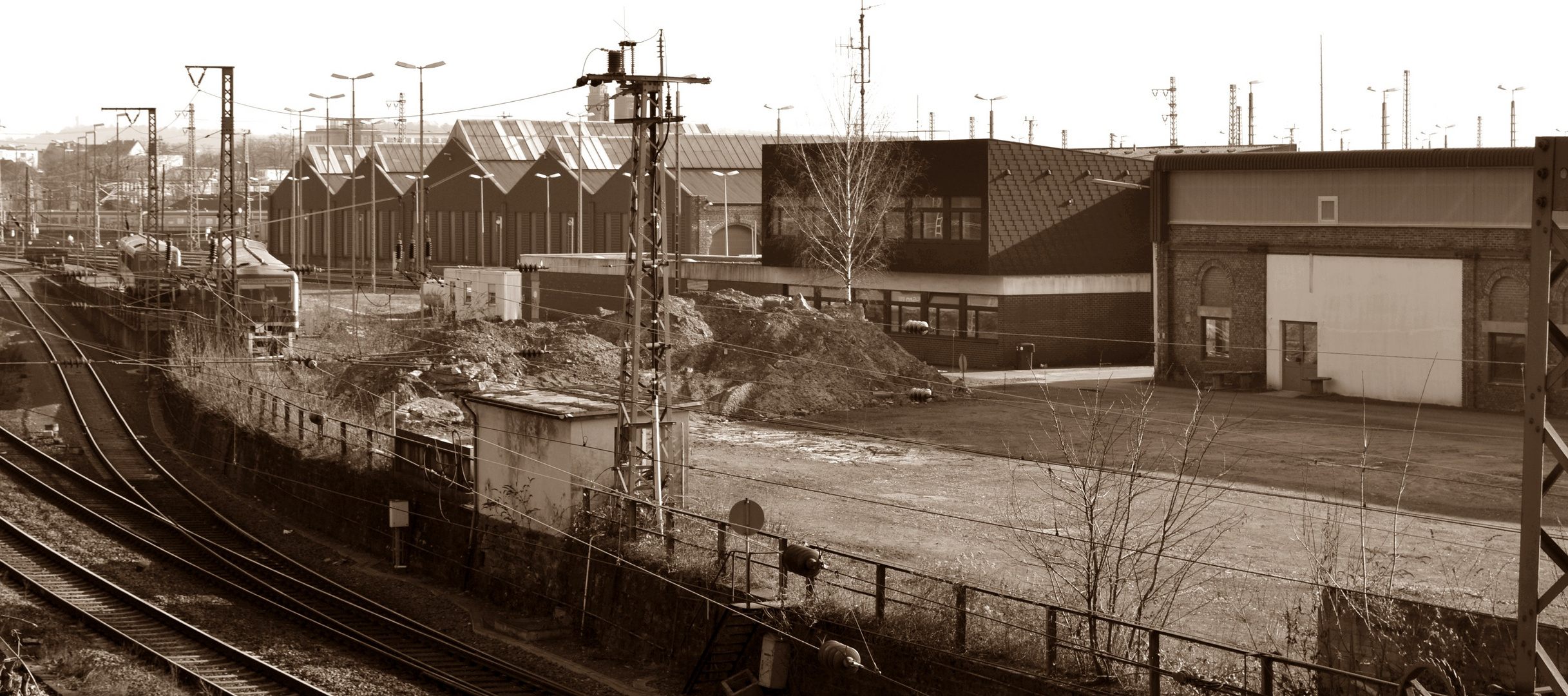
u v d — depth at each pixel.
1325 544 22.34
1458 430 39.84
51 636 25.42
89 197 171.62
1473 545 26.59
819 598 23.44
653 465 27.50
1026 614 21.42
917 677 21.02
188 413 47.53
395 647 26.20
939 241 60.03
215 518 37.72
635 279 27.62
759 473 36.88
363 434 38.38
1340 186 47.00
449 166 105.69
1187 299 52.00
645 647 25.80
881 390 49.50
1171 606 21.70
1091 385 52.16
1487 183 43.22
